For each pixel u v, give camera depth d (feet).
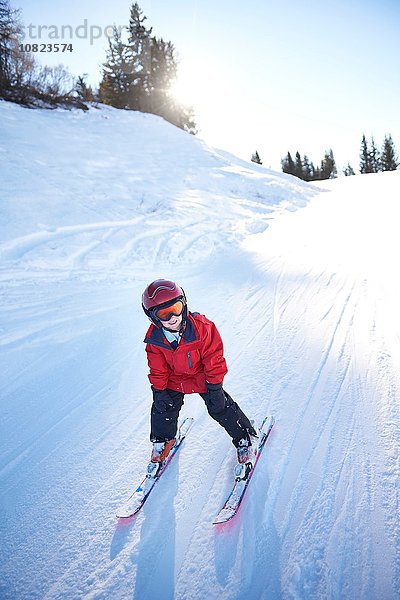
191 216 32.50
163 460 8.41
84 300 18.28
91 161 39.32
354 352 12.04
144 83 88.89
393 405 9.39
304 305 16.46
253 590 6.04
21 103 50.26
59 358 13.84
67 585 6.53
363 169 178.91
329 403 9.93
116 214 29.60
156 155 47.24
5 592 6.50
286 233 31.19
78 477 8.81
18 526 7.73
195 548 6.86
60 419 10.87
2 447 9.98
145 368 13.16
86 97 63.21
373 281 17.74
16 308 17.04
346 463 8.00
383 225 30.81
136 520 7.57
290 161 185.47
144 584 6.40
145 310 6.99
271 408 10.12
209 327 7.37
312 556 6.35
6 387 12.35
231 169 49.32
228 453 8.95
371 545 6.34
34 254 22.00
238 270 22.52
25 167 32.63
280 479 7.89
